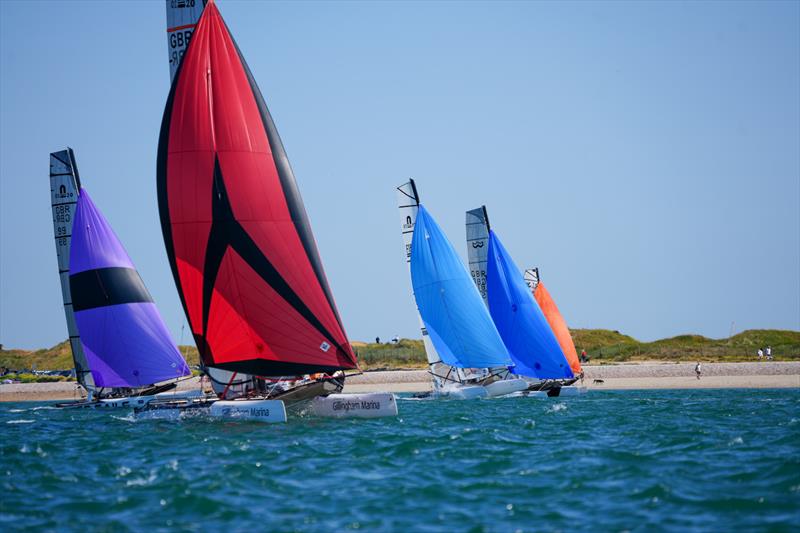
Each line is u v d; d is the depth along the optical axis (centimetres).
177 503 4806
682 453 6247
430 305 11631
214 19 8444
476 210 13125
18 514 4675
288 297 8081
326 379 8444
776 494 4828
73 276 11162
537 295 14700
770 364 18088
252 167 8156
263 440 7031
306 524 4362
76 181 11900
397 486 5194
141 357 11150
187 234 8181
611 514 4478
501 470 5675
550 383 12719
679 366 18488
